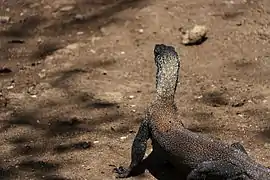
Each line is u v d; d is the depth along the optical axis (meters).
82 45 17.56
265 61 16.25
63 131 13.74
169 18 18.08
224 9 18.42
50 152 13.01
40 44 18.05
